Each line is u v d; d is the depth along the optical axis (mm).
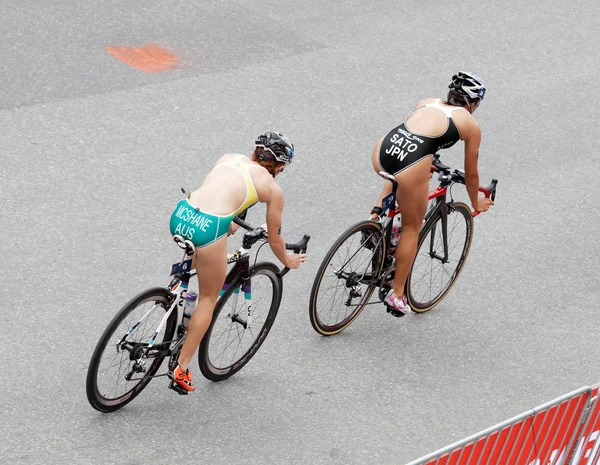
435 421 20141
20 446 17922
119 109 30562
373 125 31734
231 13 37469
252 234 18812
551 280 25672
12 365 19953
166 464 17953
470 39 38312
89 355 20578
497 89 35156
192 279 23906
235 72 33656
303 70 34375
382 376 21328
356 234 21641
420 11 39969
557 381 21859
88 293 22562
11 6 35375
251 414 19609
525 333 23484
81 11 35812
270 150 18812
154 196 26688
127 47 34062
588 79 36750
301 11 38500
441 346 22656
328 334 22250
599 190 30016
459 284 25094
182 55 34156
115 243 24531
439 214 22672
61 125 29297
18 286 22422
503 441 14938
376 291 24453
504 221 27984
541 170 30719
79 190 26453
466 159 21578
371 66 35281
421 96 33812
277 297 20750
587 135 33125
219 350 20188
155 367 19125
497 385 21500
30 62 32281
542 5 42281
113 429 18625
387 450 19141
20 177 26625
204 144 29438
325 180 28562
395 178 20953
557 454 16406
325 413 19938
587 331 23781
